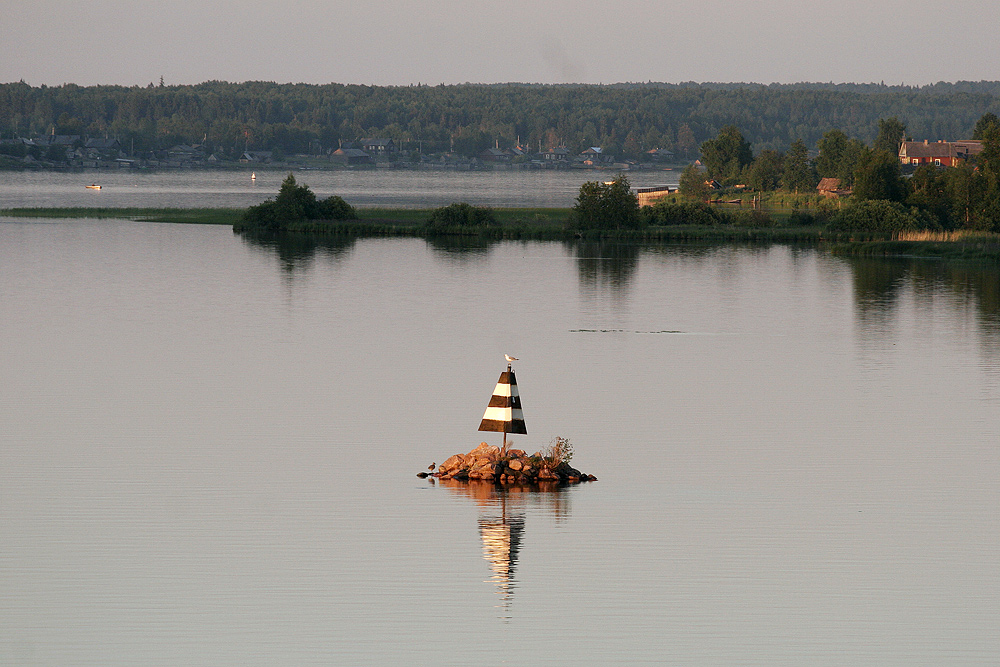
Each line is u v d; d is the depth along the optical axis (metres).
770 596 91.06
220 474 126.44
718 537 105.19
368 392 176.25
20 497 116.69
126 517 110.06
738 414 162.00
